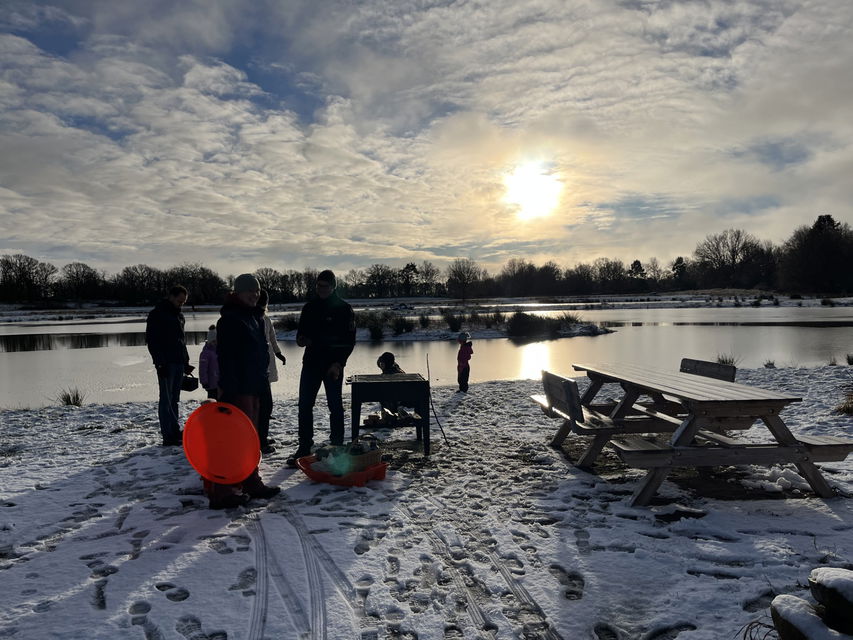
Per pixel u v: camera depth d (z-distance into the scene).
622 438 4.68
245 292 4.57
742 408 4.21
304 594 3.06
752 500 4.42
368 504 4.45
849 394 8.38
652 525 3.96
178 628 2.74
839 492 4.54
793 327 29.00
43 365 19.05
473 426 7.35
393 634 2.70
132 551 3.62
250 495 4.58
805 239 90.38
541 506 4.37
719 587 3.06
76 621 2.81
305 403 5.65
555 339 25.97
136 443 6.68
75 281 125.44
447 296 133.62
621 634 2.69
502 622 2.78
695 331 28.05
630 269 145.00
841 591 1.97
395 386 5.76
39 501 4.61
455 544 3.69
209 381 6.40
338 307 5.69
